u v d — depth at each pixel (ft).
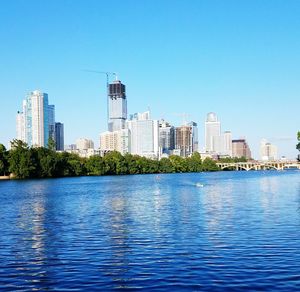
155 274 106.01
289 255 124.06
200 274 105.09
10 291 95.61
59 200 329.93
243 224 187.01
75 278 104.32
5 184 573.74
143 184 563.48
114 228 181.88
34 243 151.12
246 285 95.76
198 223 192.95
